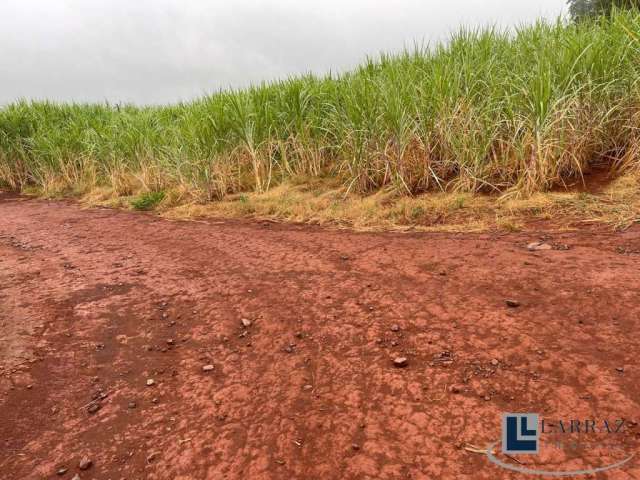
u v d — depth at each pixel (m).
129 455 1.98
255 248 4.52
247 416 2.14
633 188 4.37
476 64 5.77
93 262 4.46
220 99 7.24
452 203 4.91
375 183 5.99
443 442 1.81
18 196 9.75
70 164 9.69
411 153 5.73
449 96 5.33
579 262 3.16
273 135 7.15
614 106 4.88
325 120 6.75
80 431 2.16
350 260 3.85
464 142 5.16
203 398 2.31
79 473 1.90
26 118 10.54
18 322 3.17
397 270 3.49
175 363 2.66
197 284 3.72
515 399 1.98
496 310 2.68
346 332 2.72
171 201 7.20
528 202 4.50
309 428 2.00
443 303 2.87
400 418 1.97
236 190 7.17
